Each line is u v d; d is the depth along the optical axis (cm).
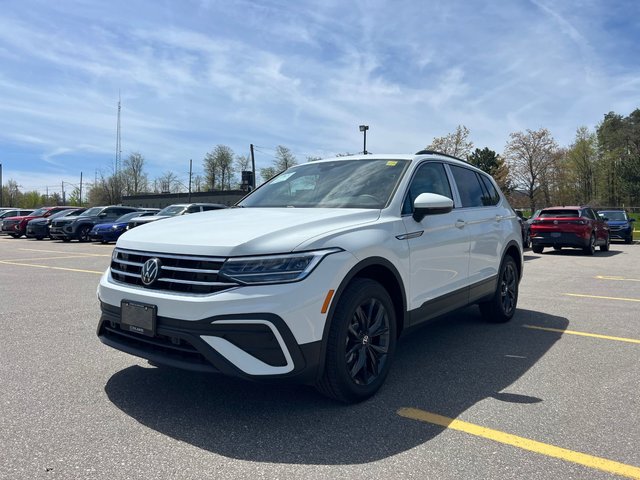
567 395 367
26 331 540
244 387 377
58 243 2239
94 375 401
